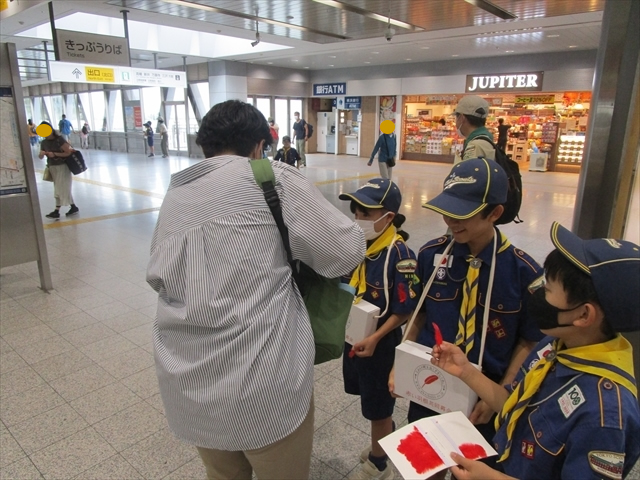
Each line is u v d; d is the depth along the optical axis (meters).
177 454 2.24
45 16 8.68
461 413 1.23
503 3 7.39
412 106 17.33
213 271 1.17
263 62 16.73
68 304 4.03
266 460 1.26
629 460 0.84
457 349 1.24
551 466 0.92
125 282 4.56
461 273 1.42
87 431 2.40
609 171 2.10
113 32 11.91
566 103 14.12
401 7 7.60
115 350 3.24
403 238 1.81
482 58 14.54
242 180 1.21
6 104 3.89
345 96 18.31
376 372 1.84
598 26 9.20
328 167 14.67
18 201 4.04
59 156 7.20
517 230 6.59
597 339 0.90
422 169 14.41
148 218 7.35
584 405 0.86
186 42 14.19
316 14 8.09
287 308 1.24
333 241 1.24
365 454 2.15
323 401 2.67
